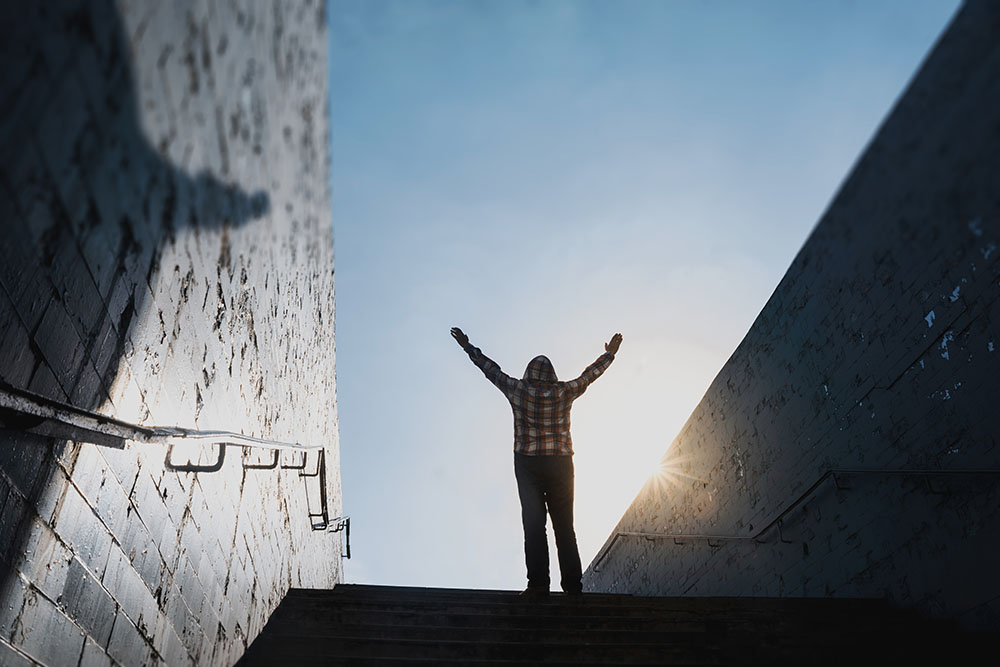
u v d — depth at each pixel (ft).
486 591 14.84
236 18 4.35
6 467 5.00
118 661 6.83
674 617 12.13
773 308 18.85
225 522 10.20
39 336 5.19
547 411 15.37
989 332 11.34
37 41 3.00
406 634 11.02
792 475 17.57
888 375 13.99
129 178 3.98
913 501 13.23
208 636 9.51
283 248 6.49
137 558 7.15
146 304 6.57
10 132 3.22
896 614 12.85
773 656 10.25
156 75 3.52
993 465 11.21
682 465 25.04
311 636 10.51
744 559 20.02
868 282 14.67
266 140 4.99
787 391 17.95
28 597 5.28
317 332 16.16
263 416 11.97
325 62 6.63
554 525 14.94
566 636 10.96
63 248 4.86
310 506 19.36
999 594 10.98
